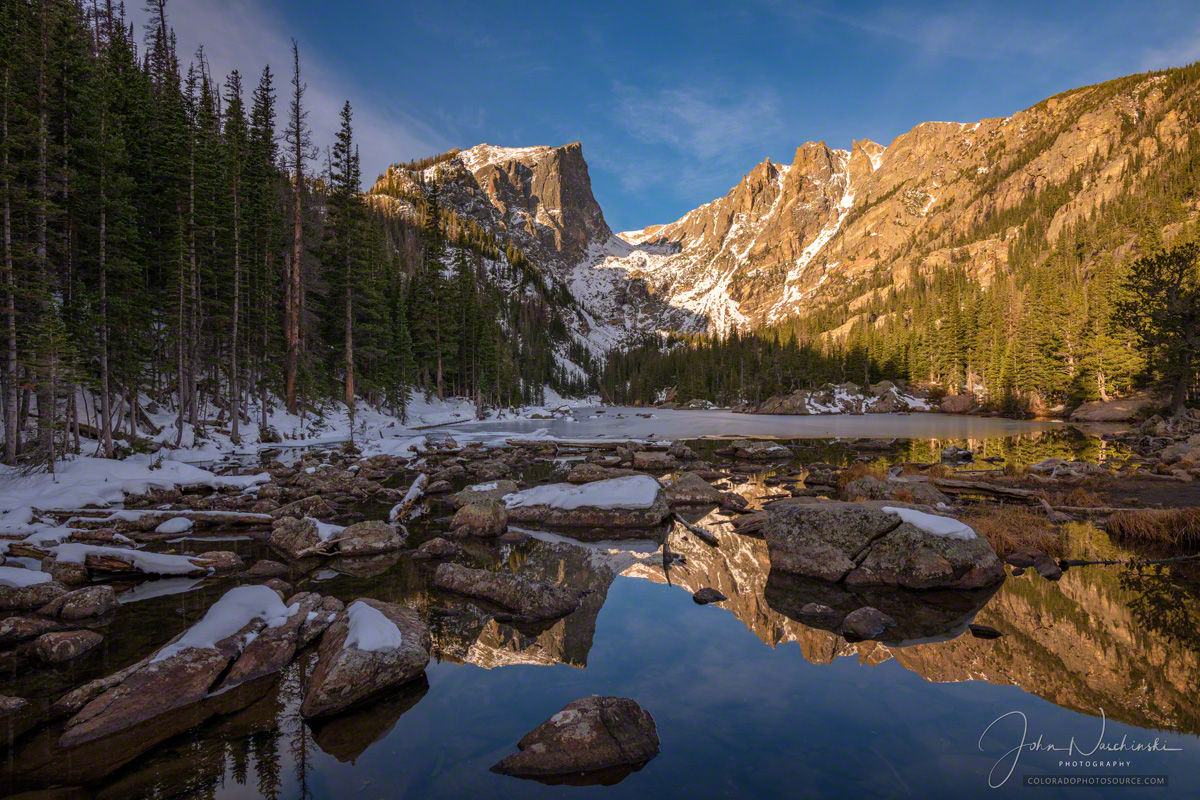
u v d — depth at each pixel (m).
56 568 9.34
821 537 9.71
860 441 35.00
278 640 6.38
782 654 6.20
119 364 25.08
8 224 18.81
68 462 18.98
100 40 46.41
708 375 137.62
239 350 36.50
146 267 29.77
